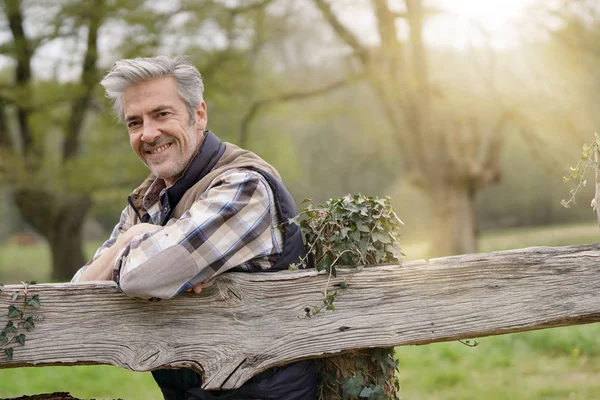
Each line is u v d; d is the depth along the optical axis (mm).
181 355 1967
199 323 1983
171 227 1950
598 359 6031
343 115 20422
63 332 1939
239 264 2021
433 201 17547
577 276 2039
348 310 2025
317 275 2027
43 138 16812
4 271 28094
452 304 2035
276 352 1994
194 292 1983
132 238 2047
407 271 2043
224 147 2260
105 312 1962
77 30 15594
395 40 16469
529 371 5832
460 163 17031
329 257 2039
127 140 16359
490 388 5414
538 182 31828
